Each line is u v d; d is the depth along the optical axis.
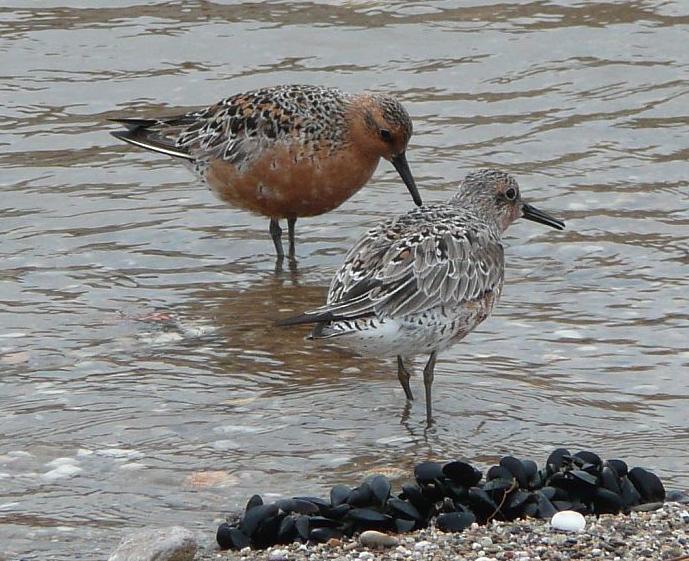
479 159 17.91
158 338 13.62
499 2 22.00
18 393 12.34
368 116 15.74
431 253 12.02
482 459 11.26
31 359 13.08
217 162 16.02
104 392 12.38
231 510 10.35
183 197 17.34
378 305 11.70
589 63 20.25
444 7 21.84
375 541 9.40
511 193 13.86
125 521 10.14
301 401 12.29
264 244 16.31
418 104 19.31
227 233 16.53
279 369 12.96
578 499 10.05
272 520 9.62
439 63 20.34
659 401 12.20
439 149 18.20
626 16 21.44
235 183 15.99
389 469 11.05
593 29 21.09
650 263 15.20
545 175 17.44
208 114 16.45
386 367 13.02
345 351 13.38
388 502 9.87
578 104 19.28
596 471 10.21
